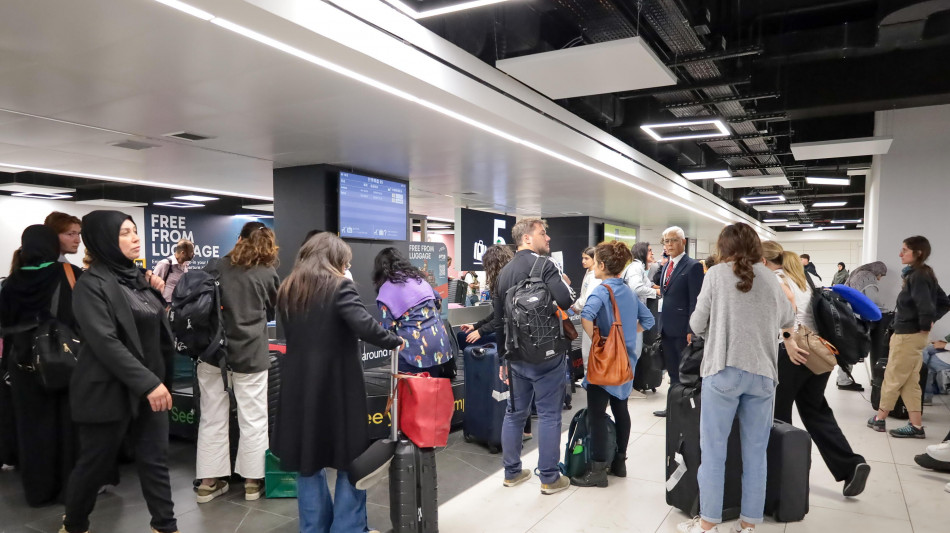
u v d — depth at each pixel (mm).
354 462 2219
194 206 11672
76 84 3043
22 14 2150
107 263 2299
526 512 2885
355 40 2668
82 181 8883
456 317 6609
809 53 5113
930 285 3973
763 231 20375
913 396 4086
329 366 2221
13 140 4504
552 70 3594
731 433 2686
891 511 2854
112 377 2262
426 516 2395
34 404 2953
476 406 3977
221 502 3010
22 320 2814
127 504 3000
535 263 3094
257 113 3717
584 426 3266
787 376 2938
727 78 4727
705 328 2512
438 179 6820
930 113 6145
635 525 2736
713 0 4363
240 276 2965
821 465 3549
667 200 9125
